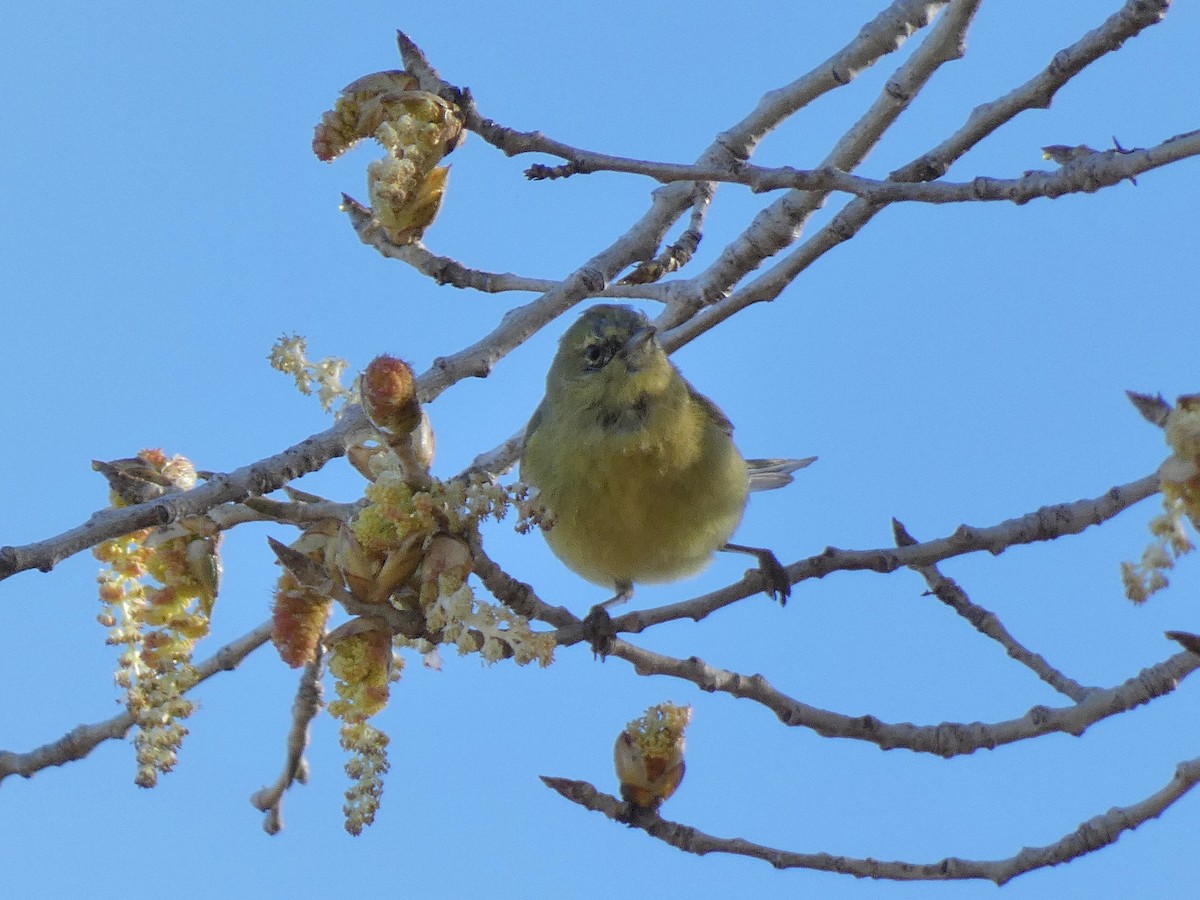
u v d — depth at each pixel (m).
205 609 8.56
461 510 7.82
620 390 12.11
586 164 10.21
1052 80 10.54
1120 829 10.50
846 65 12.84
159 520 8.36
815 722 10.55
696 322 12.98
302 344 10.16
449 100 10.75
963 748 10.65
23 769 11.83
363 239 11.44
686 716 10.55
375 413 7.64
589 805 10.50
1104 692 10.52
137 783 8.16
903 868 10.72
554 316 11.30
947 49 12.43
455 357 11.02
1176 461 6.74
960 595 11.92
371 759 7.59
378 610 7.79
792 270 12.63
